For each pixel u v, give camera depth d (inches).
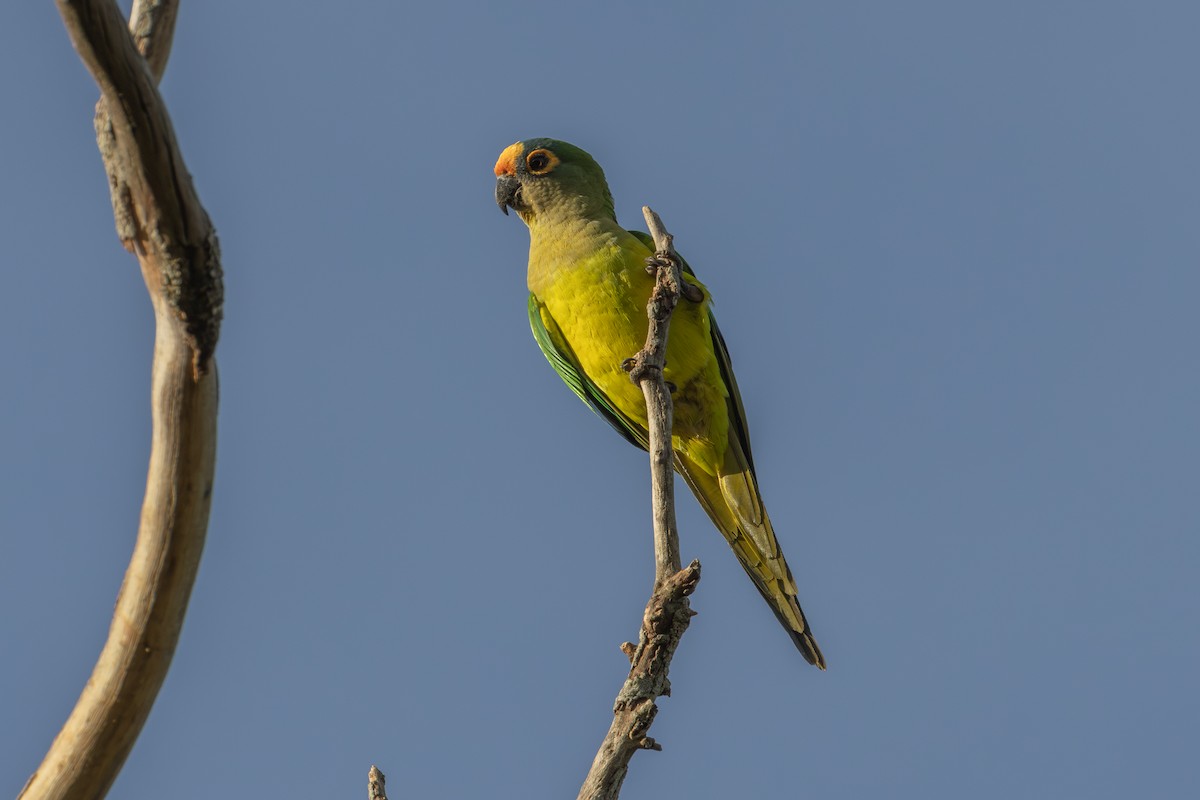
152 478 308.0
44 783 318.7
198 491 309.1
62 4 247.1
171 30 337.1
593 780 330.3
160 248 279.7
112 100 261.1
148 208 275.6
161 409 300.8
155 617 313.9
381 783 347.3
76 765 318.3
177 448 304.0
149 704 321.7
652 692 337.1
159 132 266.4
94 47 253.0
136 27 332.2
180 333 291.4
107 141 271.4
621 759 331.9
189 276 283.6
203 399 301.1
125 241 284.5
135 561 313.7
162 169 270.1
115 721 318.7
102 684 317.7
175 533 309.6
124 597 315.6
